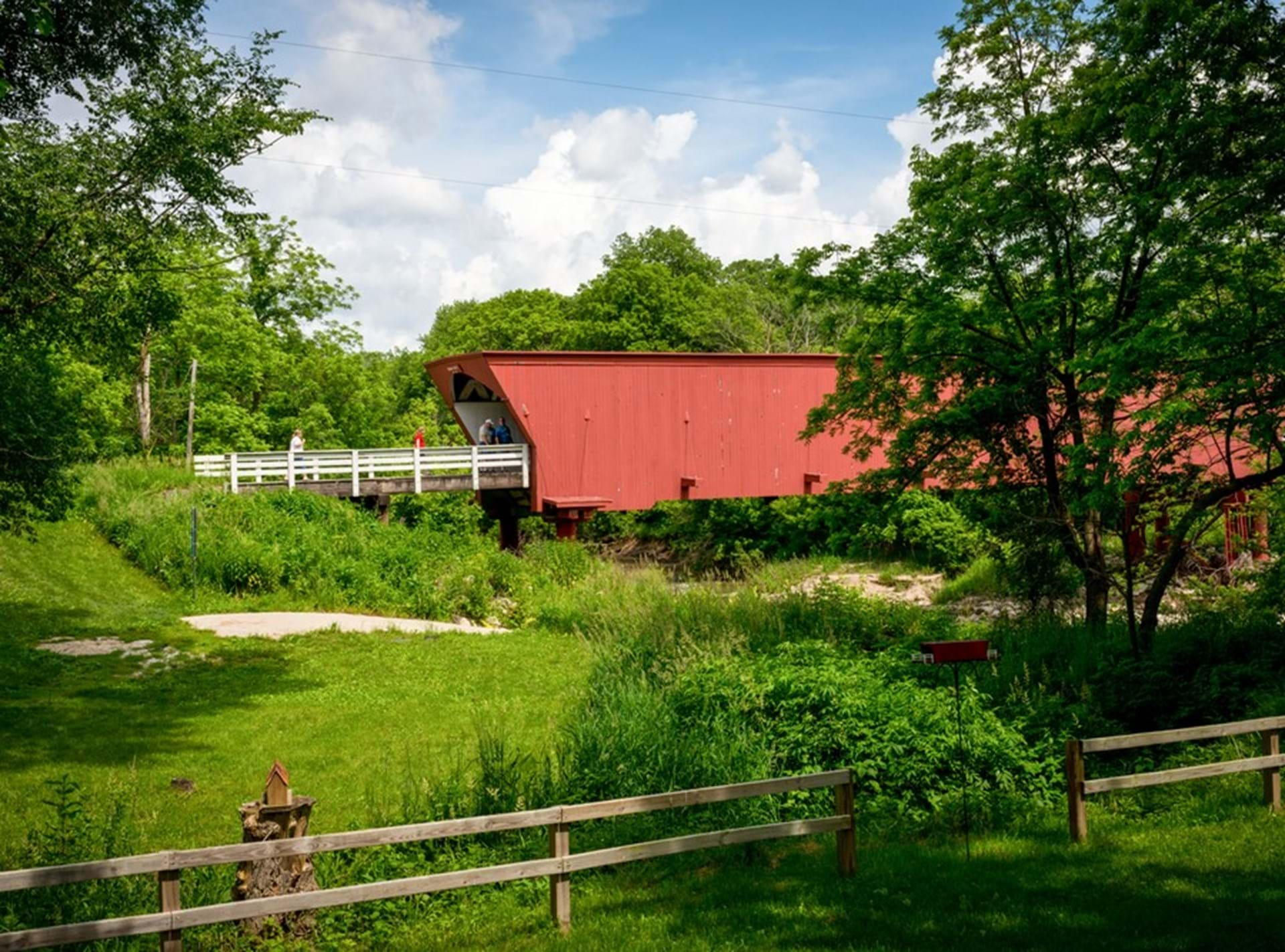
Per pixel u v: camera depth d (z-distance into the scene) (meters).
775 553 40.28
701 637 16.64
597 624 20.06
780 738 11.15
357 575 23.19
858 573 32.19
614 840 9.37
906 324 17.34
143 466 28.62
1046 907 7.29
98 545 24.02
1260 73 13.20
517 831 9.49
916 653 14.55
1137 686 13.33
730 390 32.22
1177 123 13.38
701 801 7.73
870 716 11.14
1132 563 17.19
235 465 27.69
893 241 17.30
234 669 16.84
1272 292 13.61
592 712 12.49
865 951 6.59
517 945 7.13
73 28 14.24
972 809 10.05
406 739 13.37
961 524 30.44
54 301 14.91
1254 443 13.83
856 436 19.27
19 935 5.84
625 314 52.03
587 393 30.94
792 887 8.05
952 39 17.41
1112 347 13.67
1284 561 16.98
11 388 15.51
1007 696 13.00
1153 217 14.49
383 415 51.50
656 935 7.16
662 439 31.61
